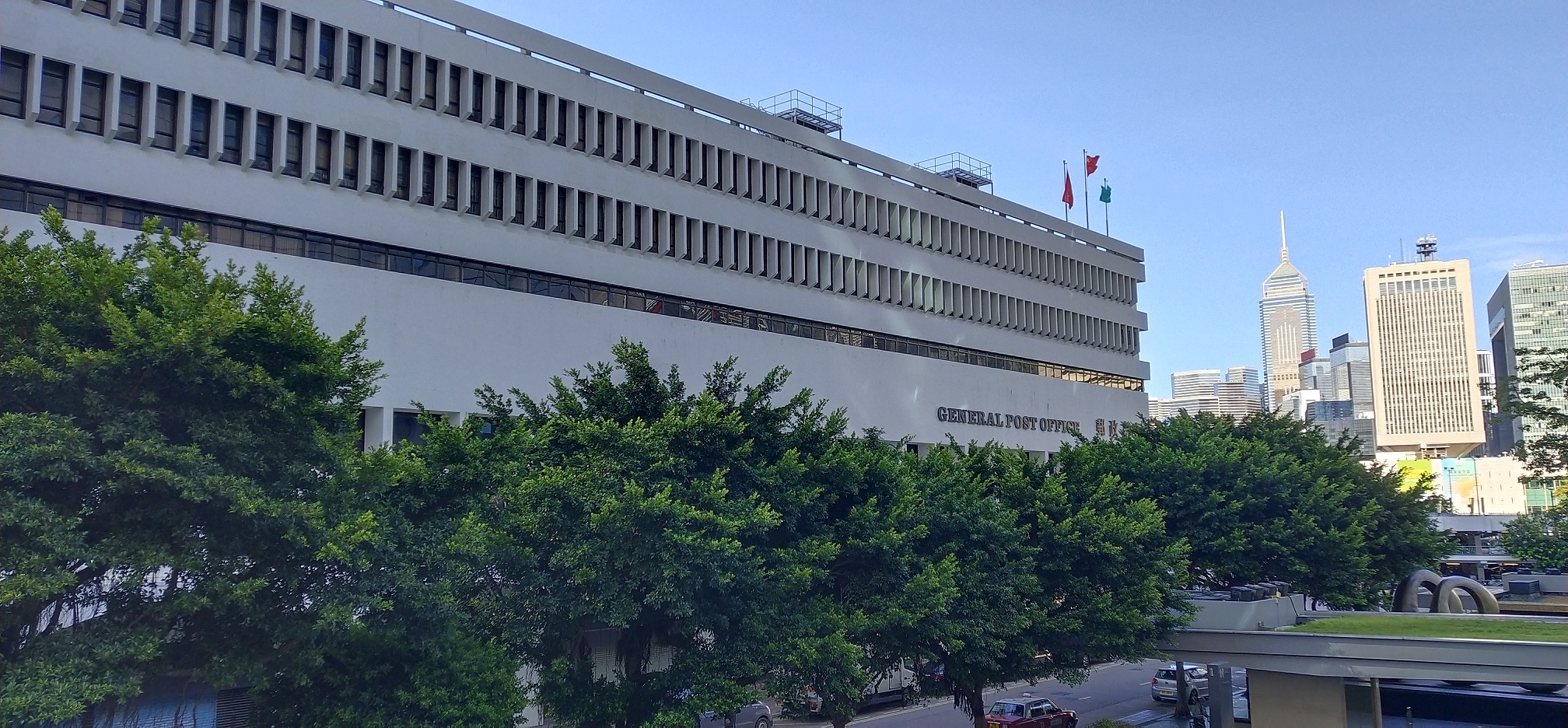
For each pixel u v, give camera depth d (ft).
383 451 69.82
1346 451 170.09
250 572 63.16
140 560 56.95
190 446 58.08
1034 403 255.29
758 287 192.44
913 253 227.61
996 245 251.60
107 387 57.77
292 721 69.87
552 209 161.17
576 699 81.00
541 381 153.28
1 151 111.96
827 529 93.45
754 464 90.53
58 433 54.60
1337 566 142.10
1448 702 148.77
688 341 176.14
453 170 150.92
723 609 83.61
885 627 92.22
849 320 209.97
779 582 86.07
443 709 69.56
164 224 124.47
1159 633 116.67
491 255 152.46
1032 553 106.42
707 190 185.88
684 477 84.17
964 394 234.17
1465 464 555.69
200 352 58.80
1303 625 130.52
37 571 54.49
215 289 63.10
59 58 115.75
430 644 70.49
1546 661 106.11
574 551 76.13
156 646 58.90
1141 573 110.63
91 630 59.11
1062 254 271.90
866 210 218.18
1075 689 182.39
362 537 62.23
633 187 172.96
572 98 165.07
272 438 63.26
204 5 128.26
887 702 164.25
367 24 141.28
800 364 196.85
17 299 57.36
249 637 65.41
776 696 92.79
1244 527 137.90
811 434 96.78
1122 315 292.20
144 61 121.70
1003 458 122.21
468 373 144.46
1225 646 123.03
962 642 94.17
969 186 261.44
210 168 126.72
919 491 104.42
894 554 94.32
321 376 64.69
